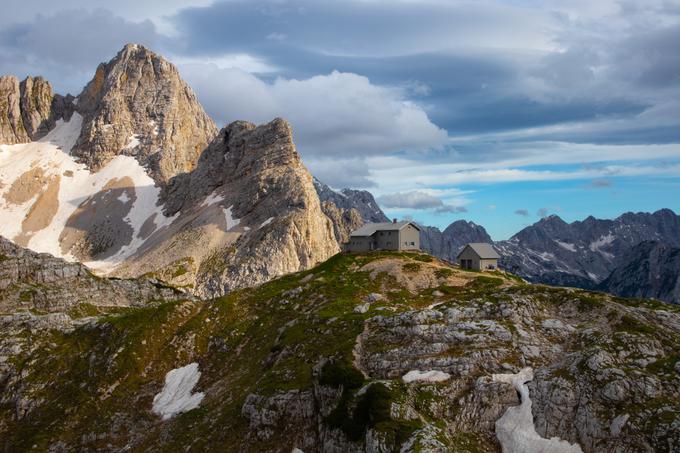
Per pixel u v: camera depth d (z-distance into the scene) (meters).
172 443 101.81
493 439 75.19
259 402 93.94
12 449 115.88
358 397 81.56
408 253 160.25
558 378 77.75
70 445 113.88
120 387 127.12
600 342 83.12
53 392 131.38
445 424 76.00
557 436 73.25
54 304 183.88
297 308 135.62
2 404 132.25
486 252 159.88
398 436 72.25
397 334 96.19
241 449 90.88
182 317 147.75
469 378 82.06
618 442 69.00
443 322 95.88
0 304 178.38
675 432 65.75
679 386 72.81
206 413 106.62
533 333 89.44
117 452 108.25
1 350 145.62
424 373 84.31
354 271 148.88
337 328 107.50
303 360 102.06
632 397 72.31
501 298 98.88
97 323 151.25
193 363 131.12
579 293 103.06
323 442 83.00
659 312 93.31
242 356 125.88
